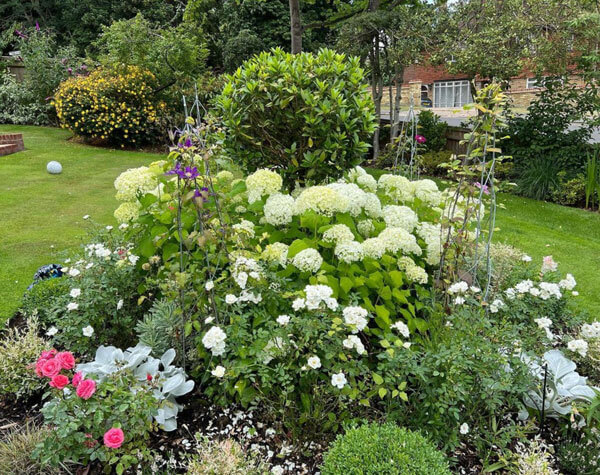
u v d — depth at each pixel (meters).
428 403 1.89
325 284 2.26
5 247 4.39
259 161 3.94
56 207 5.84
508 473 1.88
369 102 3.69
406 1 9.28
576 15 6.62
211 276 2.27
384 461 1.58
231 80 3.71
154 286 2.50
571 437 2.05
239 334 2.02
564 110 7.17
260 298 2.15
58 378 1.68
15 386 2.28
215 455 1.81
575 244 5.02
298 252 2.37
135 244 2.81
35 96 12.49
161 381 1.96
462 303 2.37
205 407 2.21
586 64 6.90
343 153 3.53
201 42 13.48
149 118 9.96
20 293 3.42
